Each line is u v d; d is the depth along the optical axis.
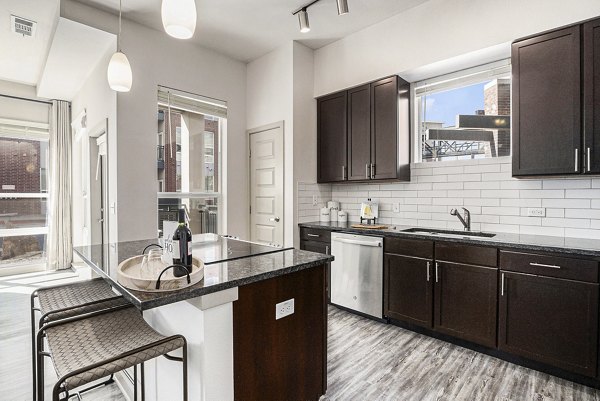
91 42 3.15
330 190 4.08
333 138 3.70
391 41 3.20
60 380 0.99
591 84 2.07
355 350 2.45
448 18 2.81
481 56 2.77
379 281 2.93
